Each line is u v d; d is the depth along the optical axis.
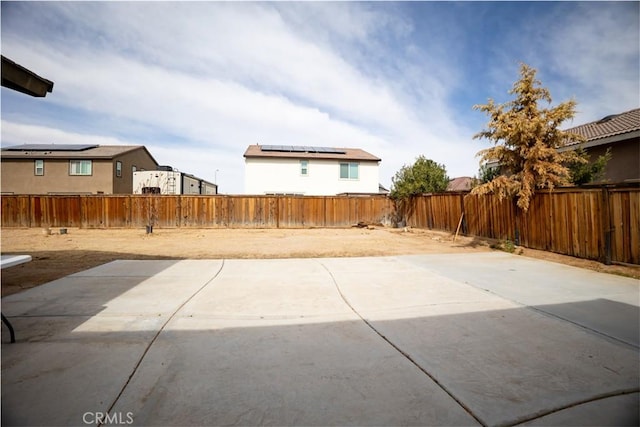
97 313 3.80
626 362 2.66
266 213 18.02
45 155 24.39
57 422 1.87
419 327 3.43
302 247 10.43
